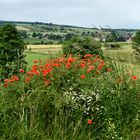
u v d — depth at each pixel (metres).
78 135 7.64
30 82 8.03
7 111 7.01
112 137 7.82
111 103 8.41
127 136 8.11
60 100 7.68
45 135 7.26
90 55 10.48
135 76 9.19
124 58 10.27
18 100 7.31
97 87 8.58
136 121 8.51
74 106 7.92
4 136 6.52
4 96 7.38
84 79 8.62
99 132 7.93
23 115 6.91
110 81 8.89
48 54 10.69
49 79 8.36
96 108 8.17
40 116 7.48
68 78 8.59
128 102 8.66
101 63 9.78
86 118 7.99
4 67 8.30
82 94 8.27
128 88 8.91
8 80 7.70
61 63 9.31
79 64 9.30
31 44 83.94
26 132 6.75
